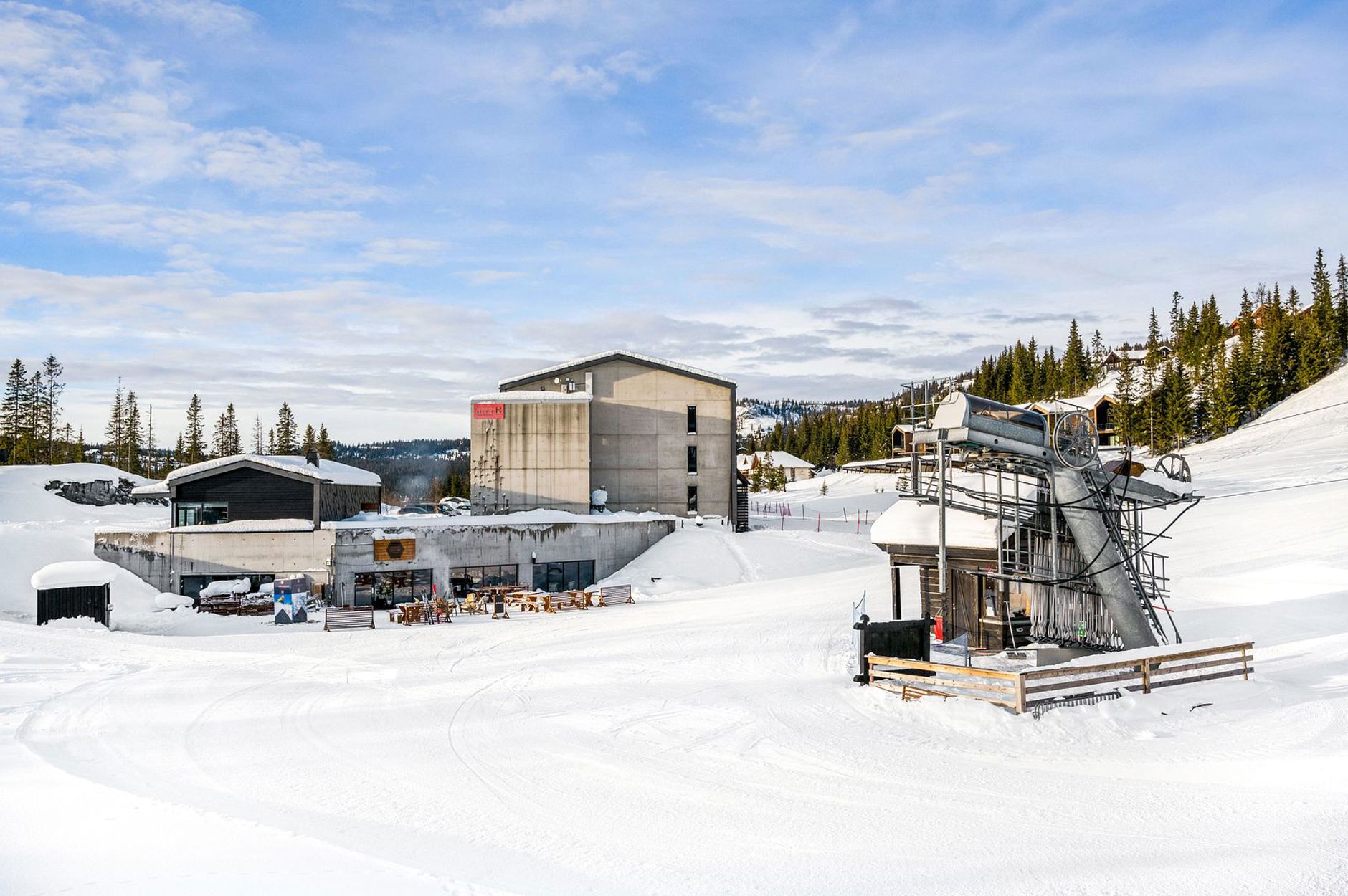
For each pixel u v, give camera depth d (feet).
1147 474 79.46
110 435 385.50
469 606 126.82
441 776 46.14
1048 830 37.06
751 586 138.31
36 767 46.98
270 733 55.57
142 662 81.92
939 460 73.72
